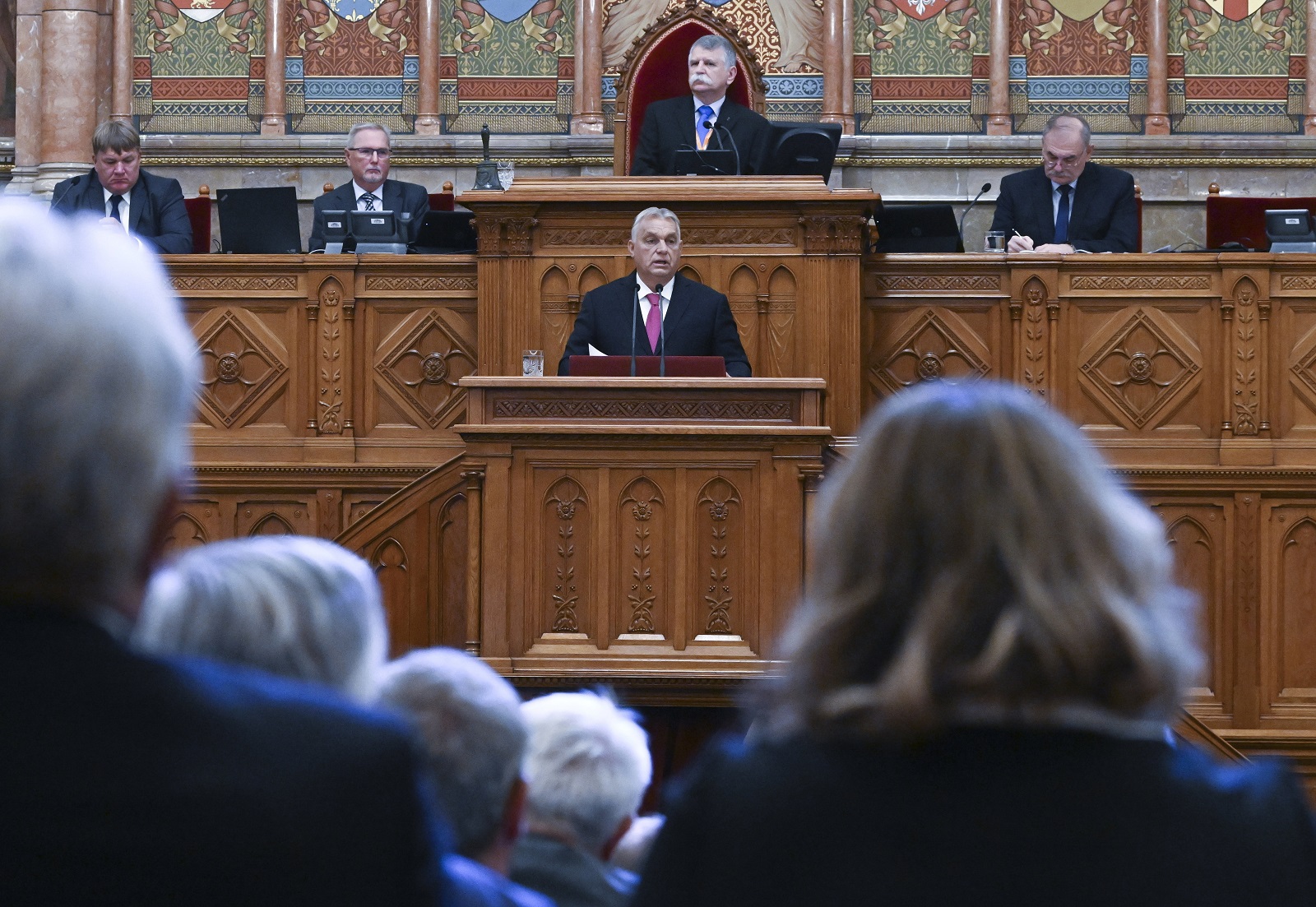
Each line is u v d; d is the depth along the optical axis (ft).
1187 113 67.31
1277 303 42.65
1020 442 8.73
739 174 47.50
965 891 8.01
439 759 12.60
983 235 66.85
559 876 14.87
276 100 68.54
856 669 8.63
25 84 68.80
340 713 7.82
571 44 68.64
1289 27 67.26
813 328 42.27
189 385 8.04
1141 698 8.29
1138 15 67.36
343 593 11.61
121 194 49.78
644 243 40.47
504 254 43.04
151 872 7.23
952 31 67.72
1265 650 41.78
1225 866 7.94
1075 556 8.46
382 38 68.80
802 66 67.87
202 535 44.62
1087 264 43.09
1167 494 42.16
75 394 7.44
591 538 33.22
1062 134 49.44
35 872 7.18
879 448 8.95
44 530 7.48
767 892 8.22
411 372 44.68
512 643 33.06
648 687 32.86
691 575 33.09
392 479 44.27
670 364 36.52
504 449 33.22
